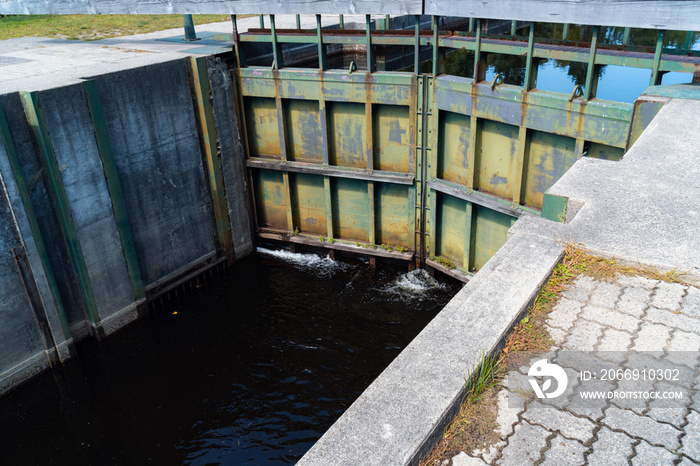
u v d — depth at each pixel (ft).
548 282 12.22
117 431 30.53
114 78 34.65
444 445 8.65
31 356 33.27
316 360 35.22
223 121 42.45
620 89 58.59
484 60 34.58
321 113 40.83
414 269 44.14
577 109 30.53
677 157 16.92
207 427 30.55
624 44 30.22
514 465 8.30
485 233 39.24
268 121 43.98
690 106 20.62
